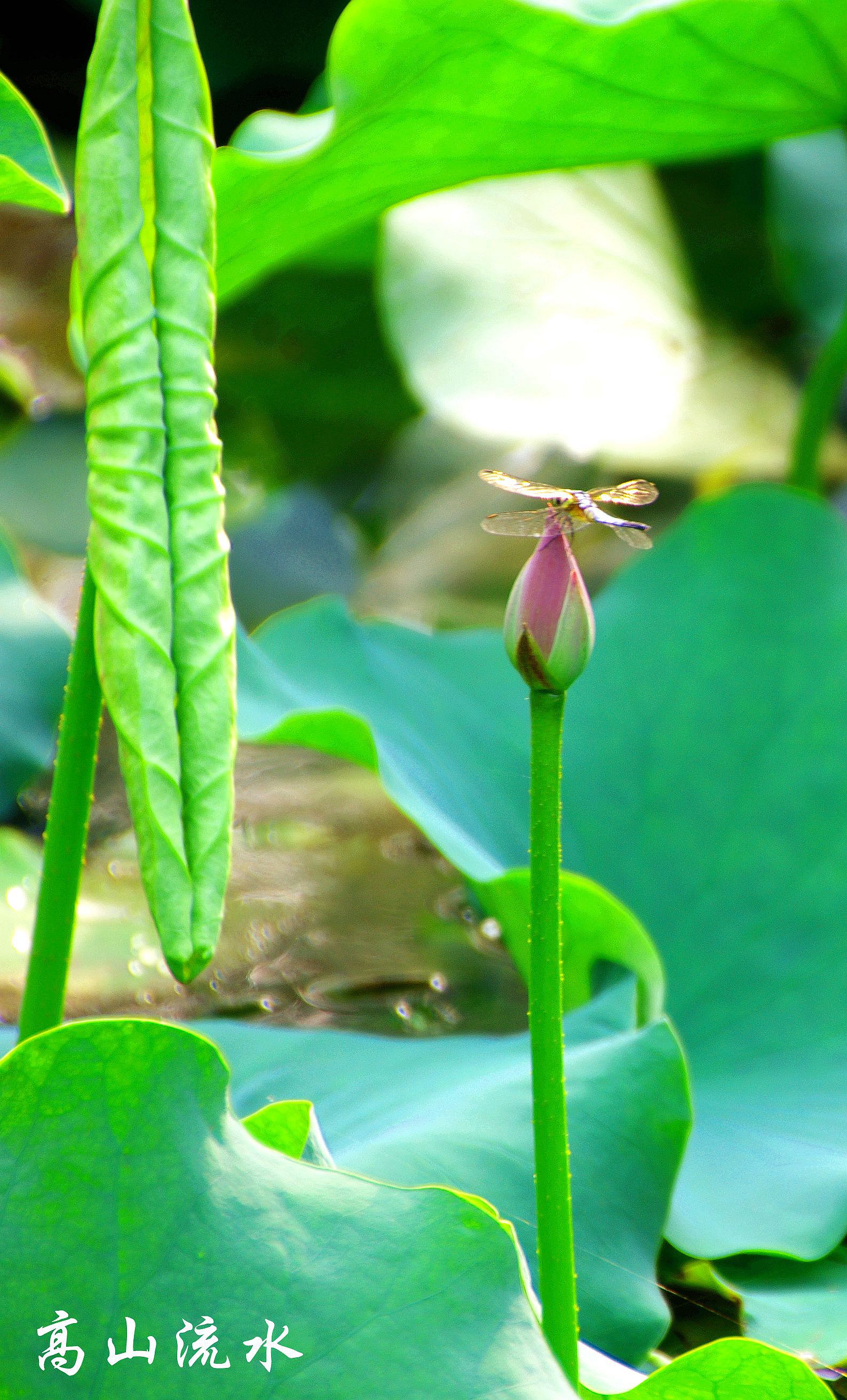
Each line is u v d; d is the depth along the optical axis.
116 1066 1.84
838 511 5.24
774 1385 1.87
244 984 3.12
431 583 5.41
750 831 2.84
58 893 1.97
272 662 3.01
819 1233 2.18
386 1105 2.25
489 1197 2.13
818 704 2.95
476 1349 1.80
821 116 2.68
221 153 2.23
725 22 2.29
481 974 3.21
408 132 2.34
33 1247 1.81
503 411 5.19
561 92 2.35
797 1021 2.50
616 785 2.97
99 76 1.84
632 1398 1.88
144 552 1.81
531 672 1.85
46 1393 1.78
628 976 2.46
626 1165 2.17
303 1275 1.82
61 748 1.96
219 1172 1.83
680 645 3.13
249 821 4.01
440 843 2.43
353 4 2.21
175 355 1.83
